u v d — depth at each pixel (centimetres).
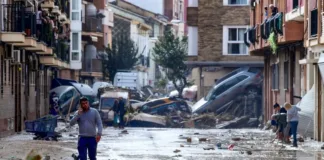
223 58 8088
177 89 11412
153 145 4297
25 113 5884
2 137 4878
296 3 4922
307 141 4634
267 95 6900
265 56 6981
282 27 5247
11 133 5238
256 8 6738
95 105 7606
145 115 7006
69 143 4319
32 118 6259
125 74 10756
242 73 7369
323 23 4172
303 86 5253
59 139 4731
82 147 2777
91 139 2778
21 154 3525
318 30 4253
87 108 2784
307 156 3572
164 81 12975
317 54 4662
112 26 12362
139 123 6969
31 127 4612
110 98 7194
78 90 7569
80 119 2780
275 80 6341
